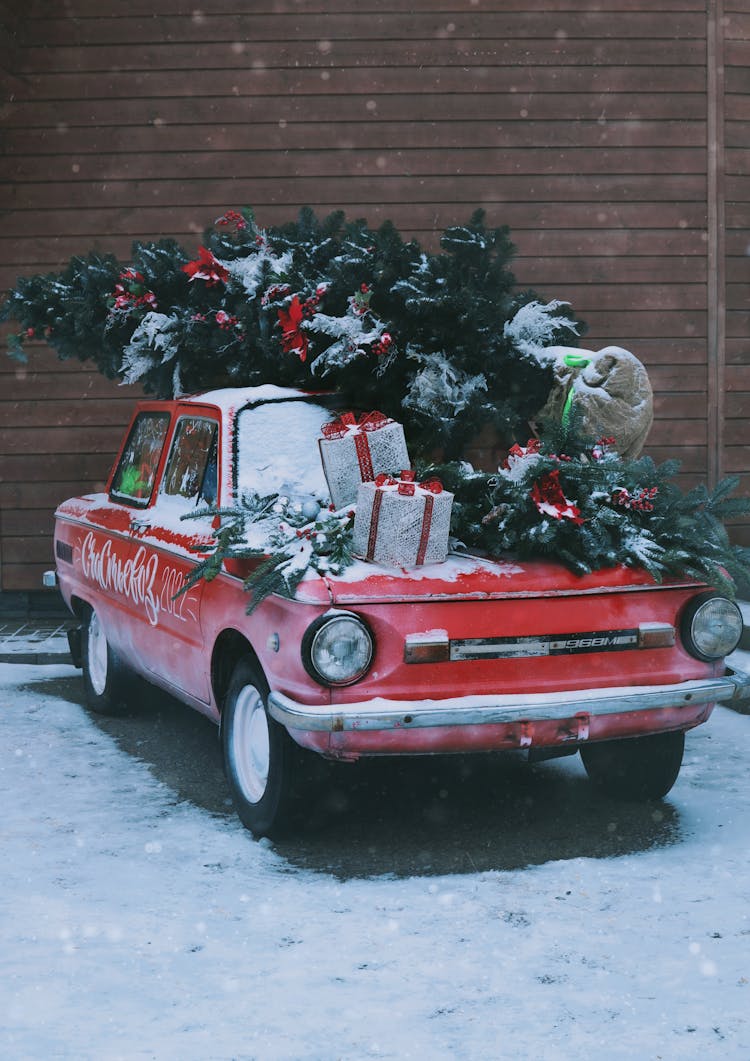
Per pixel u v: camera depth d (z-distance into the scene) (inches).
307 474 230.8
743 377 419.5
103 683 301.4
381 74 409.7
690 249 415.8
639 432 245.6
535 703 190.5
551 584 198.1
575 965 157.4
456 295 240.5
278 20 409.4
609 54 411.8
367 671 189.8
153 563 249.6
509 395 259.0
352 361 247.8
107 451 415.8
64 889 186.1
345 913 176.4
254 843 208.5
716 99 413.7
